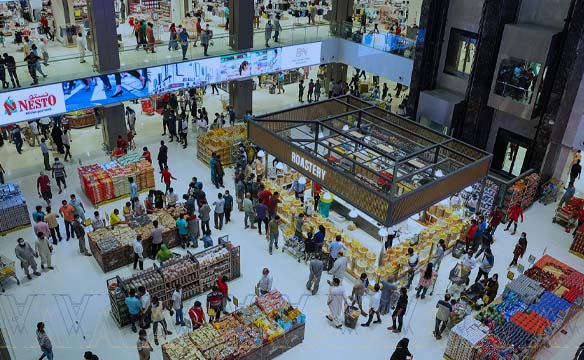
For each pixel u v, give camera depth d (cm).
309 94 2644
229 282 1362
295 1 3738
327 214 1587
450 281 1410
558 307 1198
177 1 3112
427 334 1232
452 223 1538
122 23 3050
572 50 1606
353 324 1223
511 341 1104
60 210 1462
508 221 1700
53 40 2598
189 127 2297
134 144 2080
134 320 1168
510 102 1745
